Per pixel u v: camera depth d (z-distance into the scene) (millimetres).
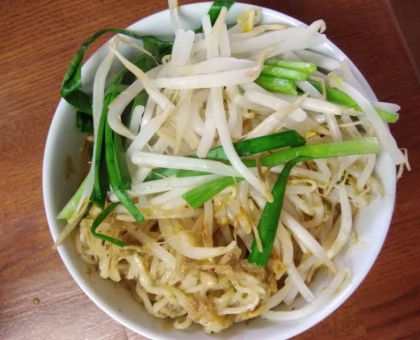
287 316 228
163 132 214
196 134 217
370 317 260
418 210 264
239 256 222
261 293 219
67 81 222
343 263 231
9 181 262
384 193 227
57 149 223
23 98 265
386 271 263
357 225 234
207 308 222
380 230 224
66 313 260
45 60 267
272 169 219
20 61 267
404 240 264
